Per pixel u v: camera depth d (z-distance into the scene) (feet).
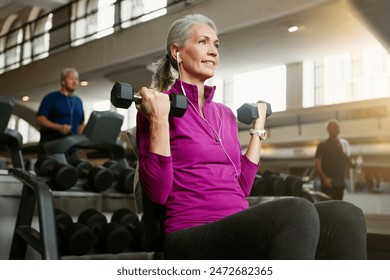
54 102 11.91
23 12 38.01
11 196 6.38
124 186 8.16
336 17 20.04
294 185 10.67
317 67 29.25
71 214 8.00
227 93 31.96
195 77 4.13
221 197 3.72
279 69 29.32
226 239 3.25
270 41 23.56
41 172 8.04
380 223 11.21
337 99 28.60
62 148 9.93
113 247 6.71
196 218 3.65
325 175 15.87
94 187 7.88
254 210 3.14
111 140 10.85
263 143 26.81
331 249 3.40
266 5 20.24
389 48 20.18
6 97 8.36
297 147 25.54
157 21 24.70
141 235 6.89
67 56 30.55
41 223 5.01
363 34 22.41
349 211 3.47
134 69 27.32
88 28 32.19
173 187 3.77
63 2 32.86
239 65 28.25
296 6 19.25
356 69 28.35
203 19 4.22
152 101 3.49
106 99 35.88
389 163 21.63
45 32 34.45
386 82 27.22
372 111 22.80
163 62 4.43
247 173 4.15
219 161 3.86
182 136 3.83
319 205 3.60
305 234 2.90
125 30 26.61
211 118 4.07
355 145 22.85
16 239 5.80
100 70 28.50
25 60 37.24
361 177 20.68
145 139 3.75
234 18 21.24
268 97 29.63
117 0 29.30
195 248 3.44
